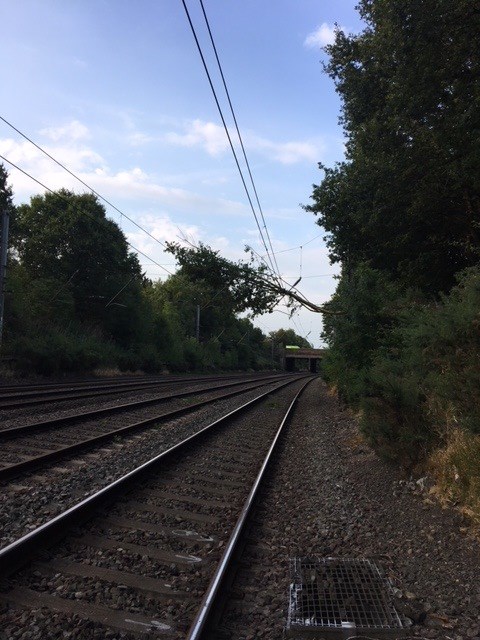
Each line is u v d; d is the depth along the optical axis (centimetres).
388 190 1414
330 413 2114
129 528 600
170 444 1141
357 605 437
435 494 697
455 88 1195
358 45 1558
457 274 793
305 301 2280
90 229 5328
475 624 402
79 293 5272
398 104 1279
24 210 5509
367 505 739
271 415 2017
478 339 660
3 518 600
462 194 1379
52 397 1903
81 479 792
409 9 1114
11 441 1044
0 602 405
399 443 842
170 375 5459
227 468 980
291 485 878
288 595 457
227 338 10244
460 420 682
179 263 2395
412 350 870
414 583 487
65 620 385
